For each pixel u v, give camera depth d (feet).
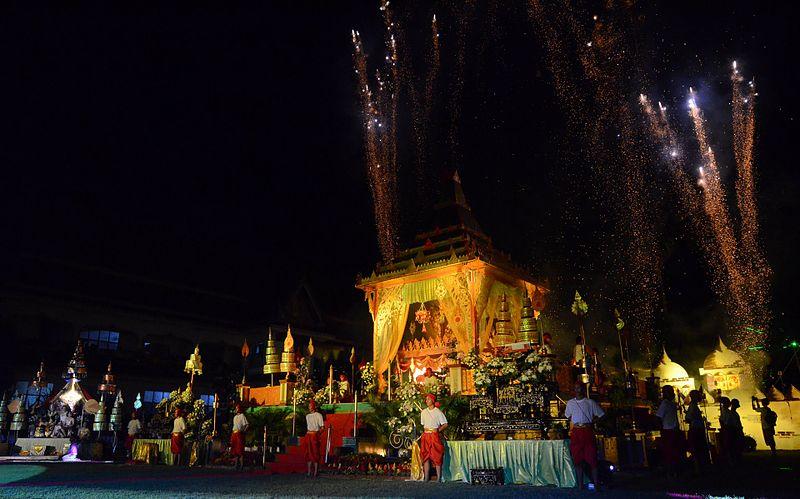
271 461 55.88
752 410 83.82
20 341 98.27
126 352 111.34
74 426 87.61
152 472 50.67
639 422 54.60
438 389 48.96
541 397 38.11
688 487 31.58
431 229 74.84
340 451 53.01
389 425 48.29
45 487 36.68
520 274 71.87
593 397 46.57
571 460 33.76
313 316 138.31
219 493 31.99
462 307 64.39
